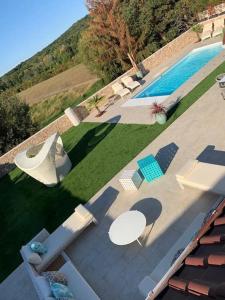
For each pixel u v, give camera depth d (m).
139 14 32.56
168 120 17.27
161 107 17.14
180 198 11.34
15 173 23.14
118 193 13.59
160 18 32.84
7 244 14.62
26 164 16.78
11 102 28.53
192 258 5.00
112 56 32.97
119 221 10.89
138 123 19.11
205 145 13.53
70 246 11.84
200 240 5.31
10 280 12.22
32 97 57.06
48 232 13.38
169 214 10.97
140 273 9.59
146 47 32.91
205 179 10.43
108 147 18.28
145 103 21.55
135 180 12.98
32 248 11.12
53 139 16.67
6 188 21.20
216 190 9.88
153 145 15.76
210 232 5.40
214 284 4.14
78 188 15.82
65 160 17.92
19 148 24.44
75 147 20.89
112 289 9.55
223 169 10.44
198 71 21.98
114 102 25.25
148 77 27.00
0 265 13.36
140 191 12.84
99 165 16.86
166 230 10.45
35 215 15.77
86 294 9.08
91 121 24.06
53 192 16.89
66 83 54.88
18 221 16.06
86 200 14.42
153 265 9.62
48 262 11.12
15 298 11.35
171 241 10.02
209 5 31.28
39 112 49.72
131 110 21.77
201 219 9.95
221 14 28.80
